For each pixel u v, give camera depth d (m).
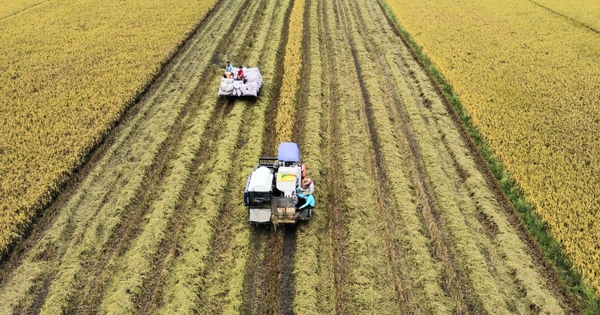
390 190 17.78
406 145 20.95
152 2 42.72
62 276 13.43
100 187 17.72
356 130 22.02
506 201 17.64
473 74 28.22
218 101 24.73
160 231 15.17
